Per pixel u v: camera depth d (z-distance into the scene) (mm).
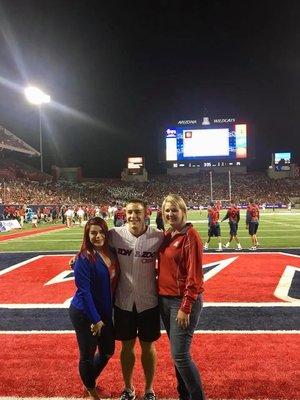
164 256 3332
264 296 7133
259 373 3973
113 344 3500
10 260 11930
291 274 9062
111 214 40531
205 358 4371
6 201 37156
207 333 5207
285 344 4766
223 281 8406
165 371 4078
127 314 3533
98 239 3432
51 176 60531
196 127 56188
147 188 65125
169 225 3402
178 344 3156
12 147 47094
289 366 4125
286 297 7043
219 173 69188
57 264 11016
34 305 6781
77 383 3834
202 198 62312
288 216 35375
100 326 3312
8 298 7270
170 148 56594
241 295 7223
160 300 3375
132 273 3504
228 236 18875
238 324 5574
